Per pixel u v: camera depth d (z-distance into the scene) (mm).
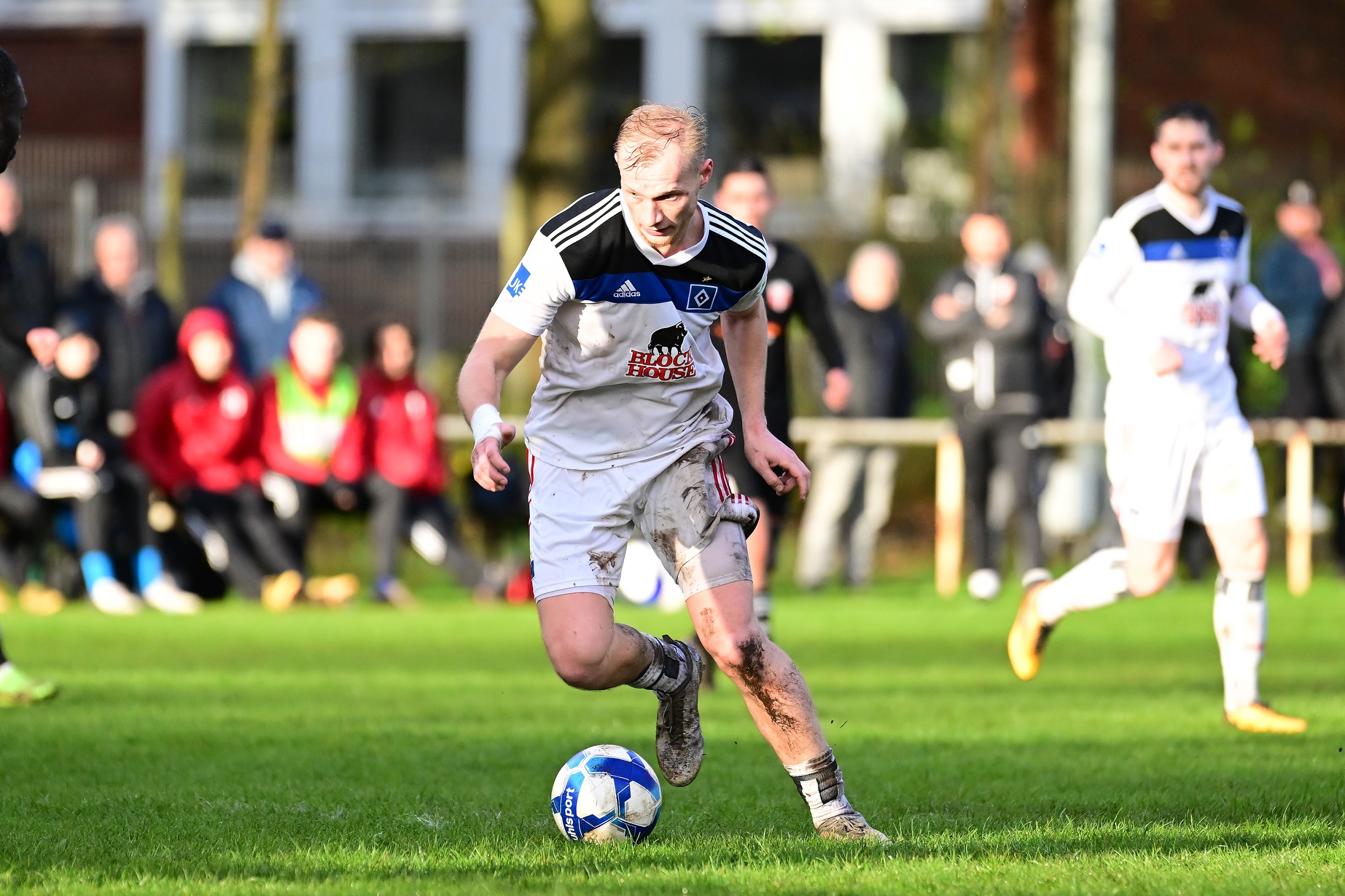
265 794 18562
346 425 46062
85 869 14508
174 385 45000
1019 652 25906
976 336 45000
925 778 19766
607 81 104938
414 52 106000
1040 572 26516
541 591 16172
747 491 26625
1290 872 14250
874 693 28625
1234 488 23719
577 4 64875
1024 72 85188
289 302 50594
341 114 105312
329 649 35562
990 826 16625
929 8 98812
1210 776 19828
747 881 13930
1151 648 36594
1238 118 71062
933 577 57250
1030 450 45000
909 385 51844
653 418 16203
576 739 22984
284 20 105375
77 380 43562
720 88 102812
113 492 44219
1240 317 24281
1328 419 52312
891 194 72500
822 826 16094
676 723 16859
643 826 16078
